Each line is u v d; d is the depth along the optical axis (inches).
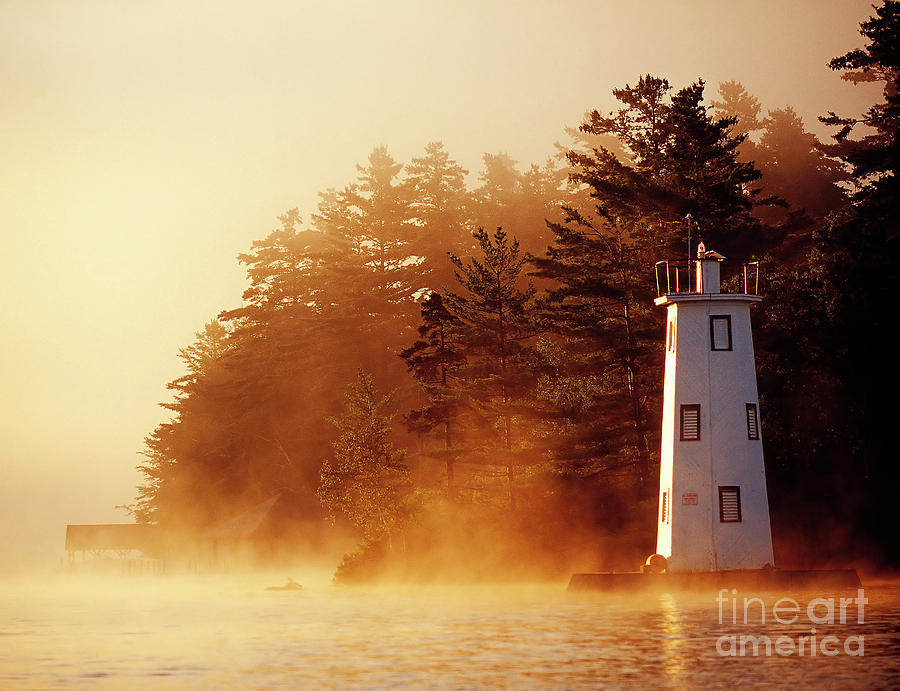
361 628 4067.4
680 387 5064.0
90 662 3287.4
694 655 3117.6
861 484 5871.1
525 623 4025.6
